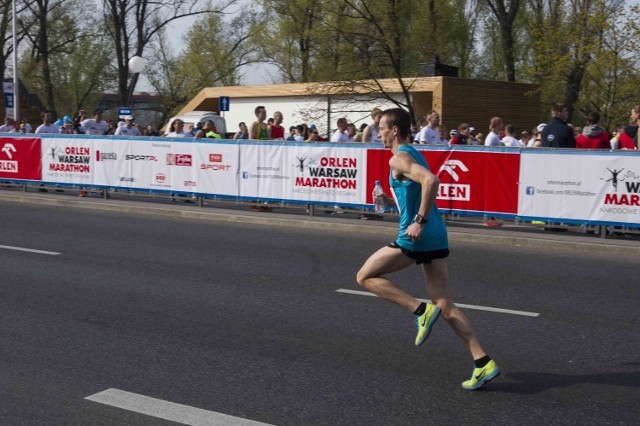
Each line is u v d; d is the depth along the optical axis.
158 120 47.34
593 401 4.73
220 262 9.49
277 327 6.45
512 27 33.44
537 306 7.27
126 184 15.66
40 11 41.81
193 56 40.62
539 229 11.83
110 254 10.05
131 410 4.55
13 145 17.50
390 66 22.58
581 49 22.75
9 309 7.05
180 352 5.73
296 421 4.38
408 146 5.03
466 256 10.08
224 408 4.58
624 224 10.65
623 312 7.05
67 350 5.78
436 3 26.97
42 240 11.22
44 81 46.41
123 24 38.31
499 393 4.87
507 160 11.45
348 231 12.37
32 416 4.46
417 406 4.63
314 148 13.15
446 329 6.41
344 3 21.94
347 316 6.83
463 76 36.28
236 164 14.10
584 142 12.28
